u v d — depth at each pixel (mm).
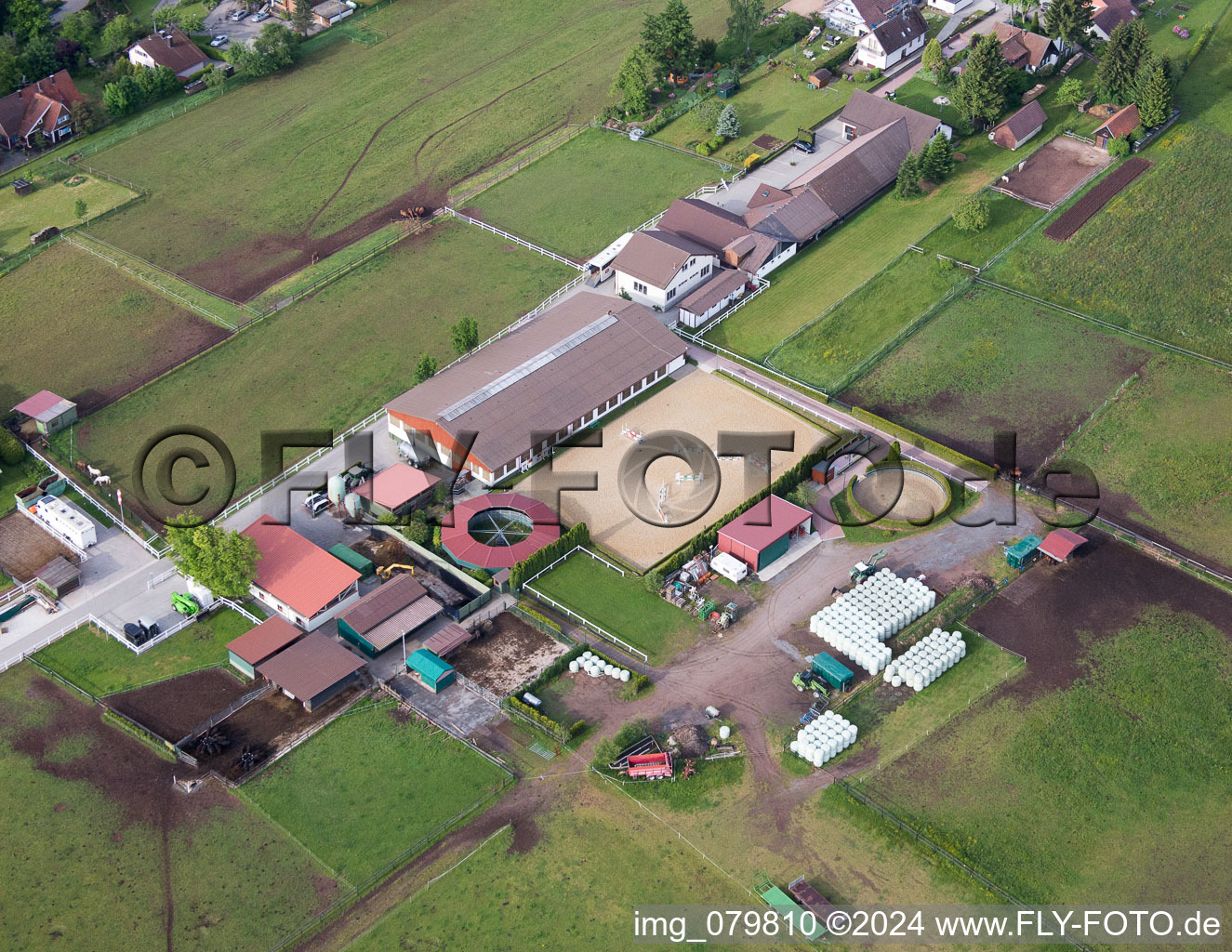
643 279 158000
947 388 147250
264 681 115125
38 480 137250
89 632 120938
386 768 107438
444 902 97875
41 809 104562
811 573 125688
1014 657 116062
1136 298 158250
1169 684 112875
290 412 146875
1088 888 98125
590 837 102188
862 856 100500
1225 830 101750
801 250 169875
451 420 135875
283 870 99938
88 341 158500
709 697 113438
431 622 121125
